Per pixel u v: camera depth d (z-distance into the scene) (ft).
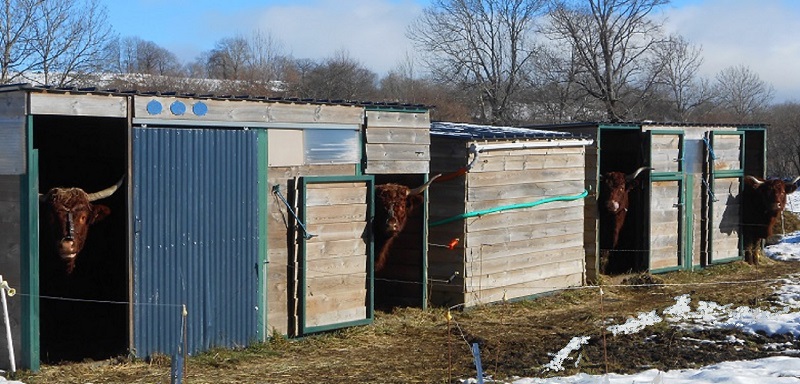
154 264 36.06
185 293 37.04
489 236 50.75
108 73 115.34
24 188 33.50
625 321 44.80
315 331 41.75
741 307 48.21
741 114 164.96
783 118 173.78
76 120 42.32
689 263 66.23
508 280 52.13
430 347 40.16
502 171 51.31
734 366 33.35
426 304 49.01
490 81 128.77
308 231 41.34
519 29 128.36
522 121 132.57
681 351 37.17
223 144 38.06
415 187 50.39
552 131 59.67
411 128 46.39
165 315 36.47
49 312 41.57
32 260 33.60
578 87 133.59
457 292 49.49
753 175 75.05
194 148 37.11
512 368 34.71
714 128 67.72
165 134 36.22
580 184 57.26
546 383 30.91
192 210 37.14
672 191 64.59
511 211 52.11
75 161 46.44
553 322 46.57
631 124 61.67
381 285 50.65
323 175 42.06
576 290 56.03
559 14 125.29
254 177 39.27
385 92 147.23
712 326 42.50
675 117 138.92
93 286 42.86
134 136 35.32
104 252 43.34
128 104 35.14
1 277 33.12
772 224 69.72
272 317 40.37
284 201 40.47
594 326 44.62
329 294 42.45
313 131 41.60
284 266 40.73
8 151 33.78
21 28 84.02
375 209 45.98
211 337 37.99
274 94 126.82
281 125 40.24
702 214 67.36
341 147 42.88
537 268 54.13
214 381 33.73
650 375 32.35
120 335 43.21
